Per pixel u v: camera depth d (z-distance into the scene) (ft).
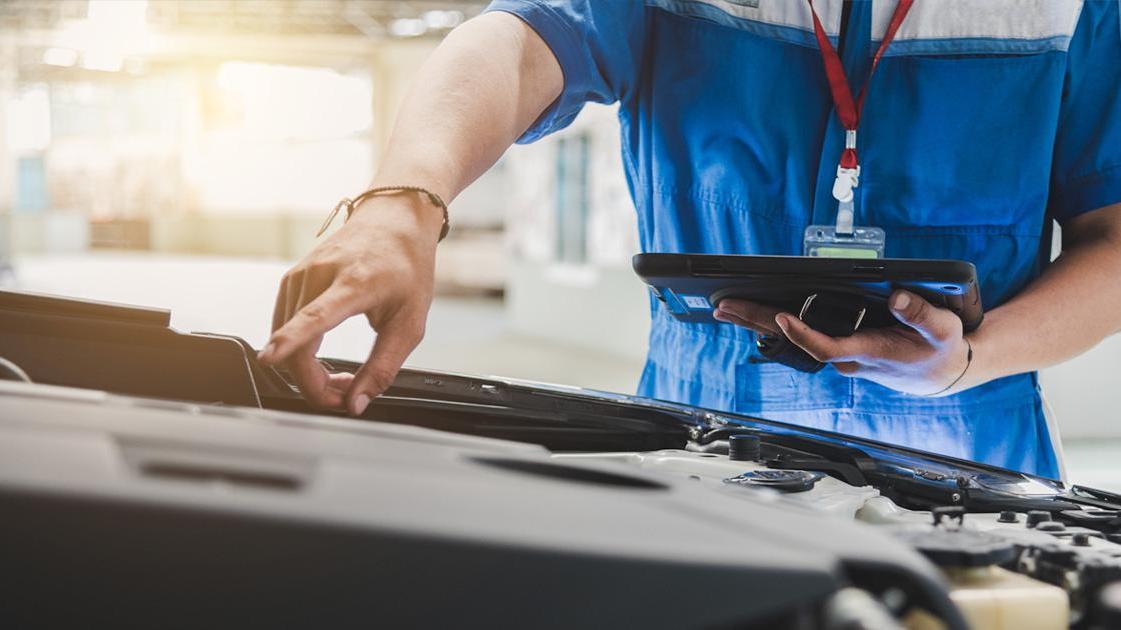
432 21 48.42
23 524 0.79
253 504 0.82
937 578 1.00
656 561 0.85
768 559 0.89
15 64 59.67
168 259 57.47
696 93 3.93
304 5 47.19
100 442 0.96
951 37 3.84
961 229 3.94
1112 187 3.88
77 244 64.18
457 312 44.86
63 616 0.79
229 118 60.70
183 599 0.79
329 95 56.13
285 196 59.21
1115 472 14.44
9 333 1.93
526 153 35.24
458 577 0.82
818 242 3.85
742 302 2.72
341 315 1.96
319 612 0.80
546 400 2.63
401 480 0.95
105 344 1.95
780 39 3.90
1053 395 16.80
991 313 3.45
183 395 1.98
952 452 3.89
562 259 32.78
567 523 0.90
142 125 63.41
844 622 0.87
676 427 2.59
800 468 2.33
